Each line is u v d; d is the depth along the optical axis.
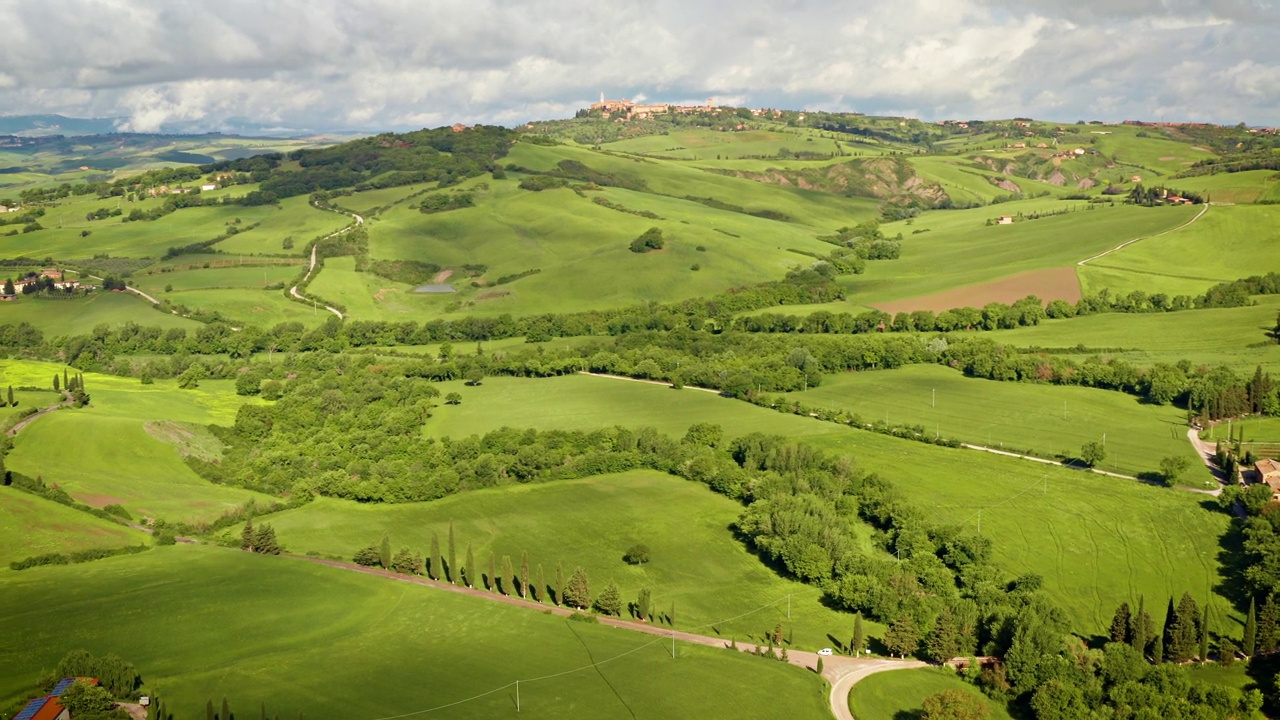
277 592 161.38
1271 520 175.00
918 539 177.12
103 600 155.12
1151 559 173.62
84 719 119.56
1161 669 136.00
